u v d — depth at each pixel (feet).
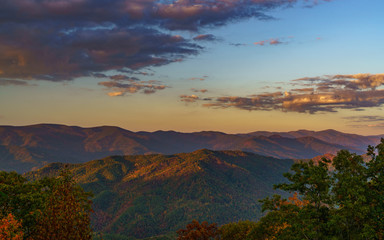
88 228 82.33
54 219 75.82
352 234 90.99
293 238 94.79
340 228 93.50
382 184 94.38
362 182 92.99
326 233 92.84
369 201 91.45
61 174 82.33
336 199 94.63
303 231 91.81
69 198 79.36
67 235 75.25
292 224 95.55
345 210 88.58
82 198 92.27
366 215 88.17
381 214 87.40
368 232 83.46
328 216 93.61
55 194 79.71
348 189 88.33
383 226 86.33
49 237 74.84
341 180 93.91
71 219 77.05
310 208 96.27
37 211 87.56
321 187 94.43
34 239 79.61
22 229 86.02
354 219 91.81
